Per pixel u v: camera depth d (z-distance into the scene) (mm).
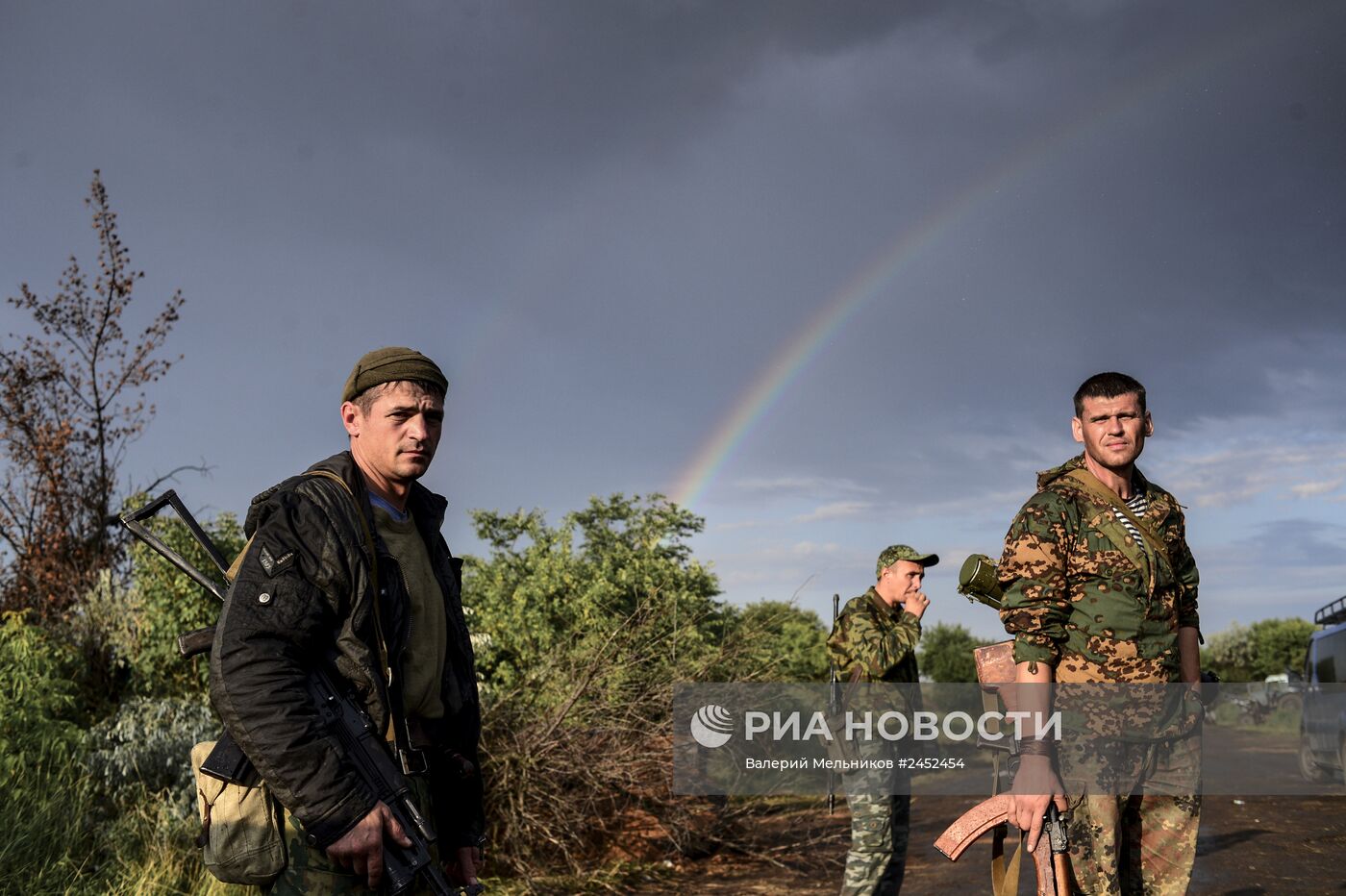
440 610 2658
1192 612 3600
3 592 10352
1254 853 7191
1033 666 3299
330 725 2230
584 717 6969
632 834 7062
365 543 2375
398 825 2254
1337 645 11031
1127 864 3408
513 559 9945
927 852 7723
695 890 6418
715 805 7270
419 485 2758
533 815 6547
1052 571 3318
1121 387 3387
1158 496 3516
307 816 2152
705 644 8047
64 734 6016
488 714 6840
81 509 10711
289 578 2229
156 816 5828
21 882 4789
